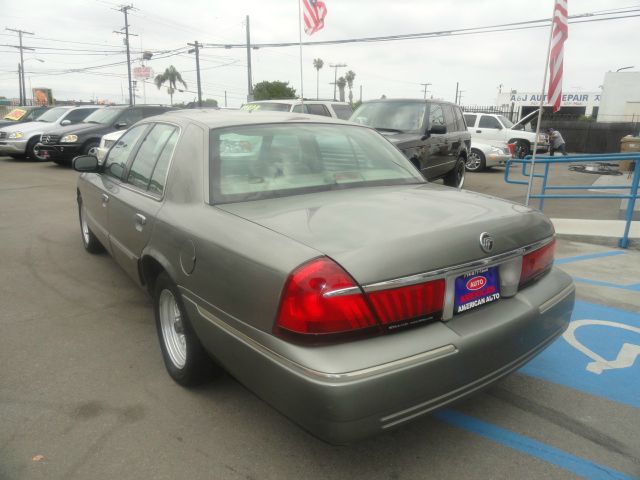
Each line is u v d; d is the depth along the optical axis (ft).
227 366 7.90
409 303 6.86
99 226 15.14
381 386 6.43
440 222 7.79
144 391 10.16
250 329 7.16
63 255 19.29
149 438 8.73
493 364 7.68
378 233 7.22
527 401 10.04
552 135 67.87
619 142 99.71
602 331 13.21
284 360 6.61
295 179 9.80
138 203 11.17
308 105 40.91
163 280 10.05
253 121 10.87
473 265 7.53
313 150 10.68
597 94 166.20
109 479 7.79
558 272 9.73
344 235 7.17
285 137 10.66
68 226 24.03
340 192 9.71
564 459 8.36
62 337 12.51
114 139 36.45
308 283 6.43
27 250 19.93
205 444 8.61
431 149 30.07
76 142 44.50
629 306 14.98
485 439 8.85
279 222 7.79
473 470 8.10
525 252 8.44
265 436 8.82
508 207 9.18
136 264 11.52
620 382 10.77
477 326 7.49
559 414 9.61
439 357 6.89
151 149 12.01
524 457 8.41
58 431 8.89
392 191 9.94
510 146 56.90
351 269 6.50
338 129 11.78
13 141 50.57
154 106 49.70
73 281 16.44
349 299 6.44
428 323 7.15
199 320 8.42
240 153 9.89
